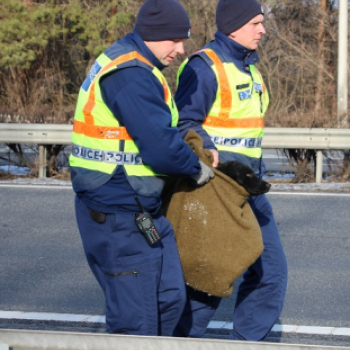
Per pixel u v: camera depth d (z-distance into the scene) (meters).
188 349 6.96
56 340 7.05
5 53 63.53
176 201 10.25
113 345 7.02
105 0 72.81
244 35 11.38
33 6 71.88
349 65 49.69
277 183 32.34
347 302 16.05
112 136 9.28
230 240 10.12
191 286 10.27
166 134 9.06
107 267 9.48
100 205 9.38
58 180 32.31
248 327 11.84
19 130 32.72
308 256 19.92
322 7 64.94
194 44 60.41
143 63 9.27
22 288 16.83
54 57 70.62
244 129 11.51
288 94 55.34
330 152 33.28
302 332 14.11
